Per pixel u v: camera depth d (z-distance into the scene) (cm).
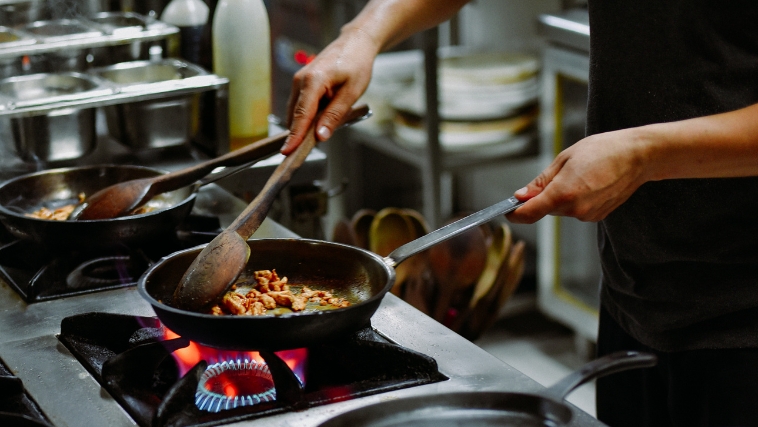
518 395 77
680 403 121
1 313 106
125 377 88
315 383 93
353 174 318
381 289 96
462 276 149
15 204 127
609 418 138
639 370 130
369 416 77
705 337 115
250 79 164
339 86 124
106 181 135
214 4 172
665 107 111
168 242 123
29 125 146
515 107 258
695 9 105
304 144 117
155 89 146
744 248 110
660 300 119
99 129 179
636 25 110
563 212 97
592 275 240
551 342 271
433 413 78
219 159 126
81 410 84
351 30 130
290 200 159
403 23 133
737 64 105
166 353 90
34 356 95
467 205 335
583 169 94
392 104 271
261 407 83
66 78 157
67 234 112
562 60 226
